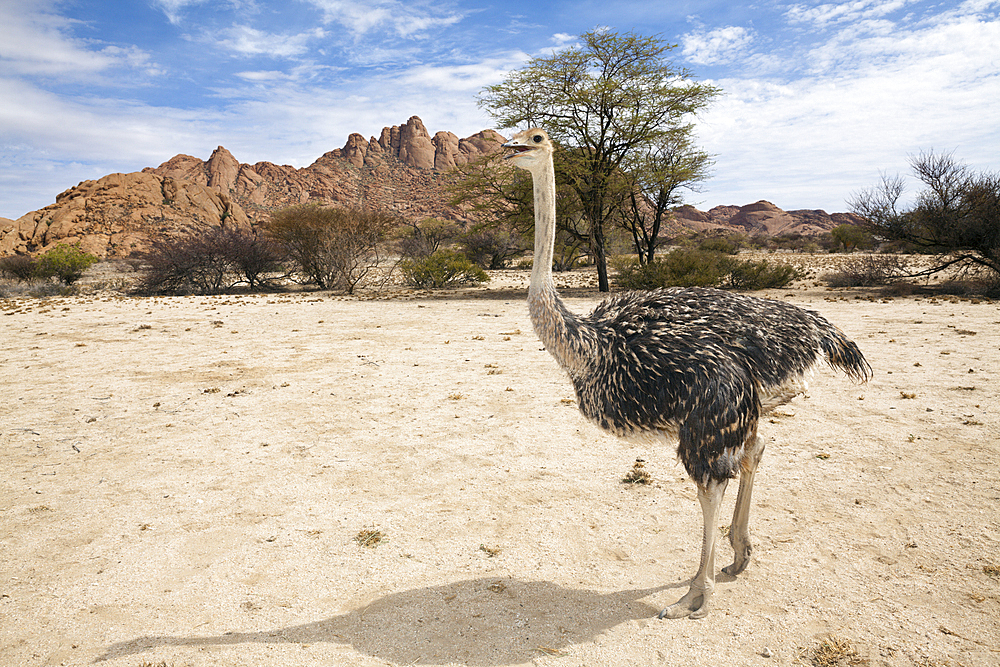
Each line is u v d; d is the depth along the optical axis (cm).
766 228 19138
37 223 8000
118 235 7750
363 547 426
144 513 484
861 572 376
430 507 489
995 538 407
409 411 761
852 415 691
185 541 438
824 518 449
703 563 336
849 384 826
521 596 362
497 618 341
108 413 766
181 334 1433
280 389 881
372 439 657
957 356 977
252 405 798
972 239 2045
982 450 566
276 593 370
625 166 2623
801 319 358
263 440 659
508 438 653
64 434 683
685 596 344
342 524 461
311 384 909
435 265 3106
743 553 377
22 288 3120
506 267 4859
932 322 1356
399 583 379
